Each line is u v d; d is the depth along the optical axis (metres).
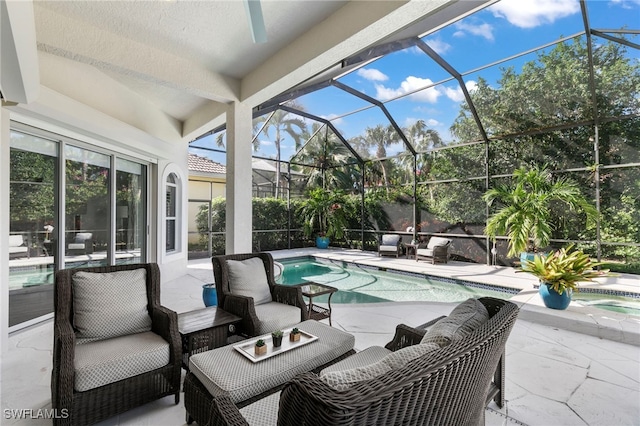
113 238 4.77
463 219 8.20
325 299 5.45
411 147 9.02
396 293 5.88
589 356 2.87
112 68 3.32
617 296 4.98
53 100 3.47
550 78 5.78
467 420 1.27
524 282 5.82
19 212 3.39
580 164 6.45
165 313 2.27
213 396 1.66
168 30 3.22
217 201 10.29
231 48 3.59
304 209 10.91
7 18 1.59
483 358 1.13
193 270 7.32
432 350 1.08
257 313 2.80
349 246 10.97
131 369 1.97
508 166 7.43
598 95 5.73
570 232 6.50
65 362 1.75
